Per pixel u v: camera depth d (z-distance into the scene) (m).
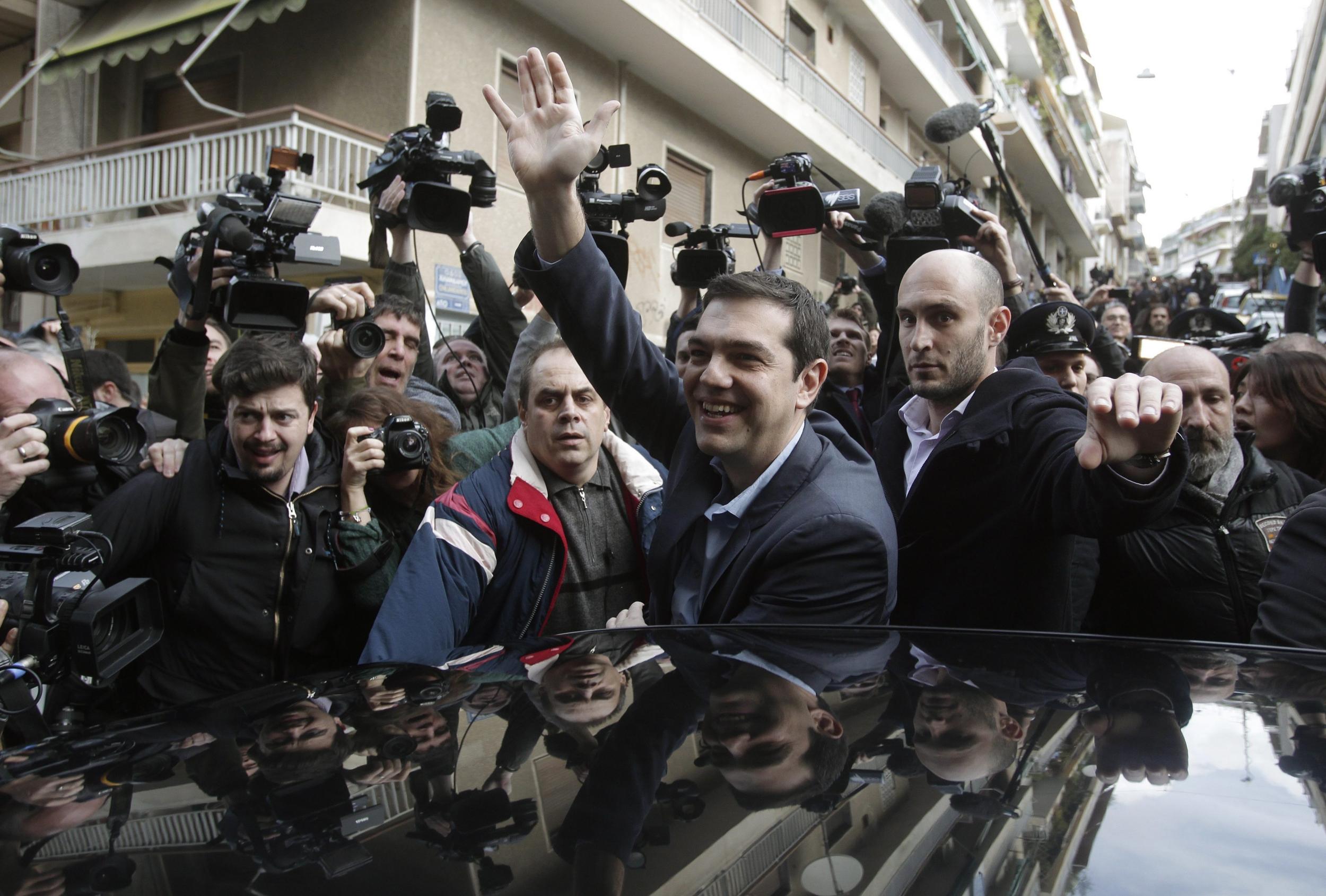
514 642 1.24
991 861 0.56
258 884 0.58
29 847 0.65
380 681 1.04
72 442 2.01
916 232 3.05
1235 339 5.19
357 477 2.35
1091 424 1.40
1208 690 0.86
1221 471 2.50
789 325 1.68
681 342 2.84
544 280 1.82
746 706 0.85
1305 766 0.68
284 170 2.99
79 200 10.09
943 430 2.12
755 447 1.68
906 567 2.10
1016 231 21.27
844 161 16.28
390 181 3.36
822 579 1.56
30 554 1.69
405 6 9.20
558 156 1.73
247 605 2.27
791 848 0.59
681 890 0.54
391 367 3.17
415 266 3.42
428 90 9.34
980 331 2.13
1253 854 0.57
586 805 0.66
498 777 0.72
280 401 2.26
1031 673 0.93
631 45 11.59
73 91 11.21
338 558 2.33
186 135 10.54
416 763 0.76
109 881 0.60
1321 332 7.95
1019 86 23.97
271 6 8.59
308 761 0.78
